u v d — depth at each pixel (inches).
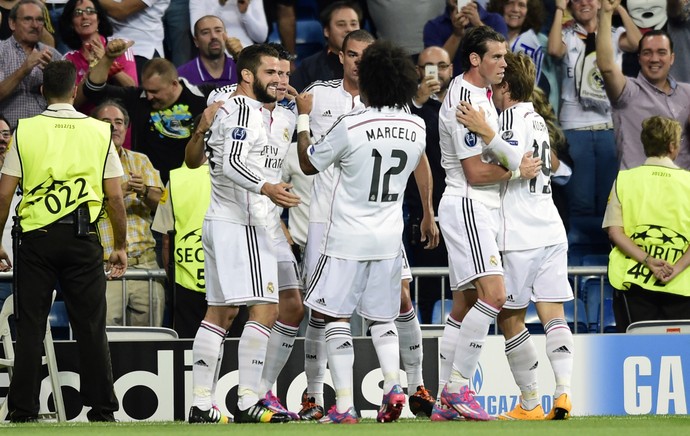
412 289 1102.4
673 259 1017.5
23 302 829.2
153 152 1175.0
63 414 893.8
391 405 724.0
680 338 967.0
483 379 944.9
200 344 759.7
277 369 824.9
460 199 772.6
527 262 796.0
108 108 1091.3
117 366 921.5
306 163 741.3
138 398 922.1
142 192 1087.0
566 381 789.9
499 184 786.2
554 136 1251.2
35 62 1159.0
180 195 1012.5
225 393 919.0
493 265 761.6
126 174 1100.5
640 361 964.6
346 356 728.3
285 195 711.1
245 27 1291.8
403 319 834.8
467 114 753.0
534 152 798.5
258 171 757.3
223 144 744.3
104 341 850.1
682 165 1289.4
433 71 1205.7
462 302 823.7
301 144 759.7
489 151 757.9
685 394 967.0
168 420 911.0
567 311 1152.2
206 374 761.6
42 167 837.8
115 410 856.3
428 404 836.0
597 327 1146.0
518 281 797.2
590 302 1146.7
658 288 1012.5
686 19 1327.5
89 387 846.5
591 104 1293.1
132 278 1039.6
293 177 940.6
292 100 853.8
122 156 1104.2
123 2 1250.0
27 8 1186.6
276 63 744.3
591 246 1282.0
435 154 1191.6
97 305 845.8
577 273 1072.2
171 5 1280.8
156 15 1272.1
